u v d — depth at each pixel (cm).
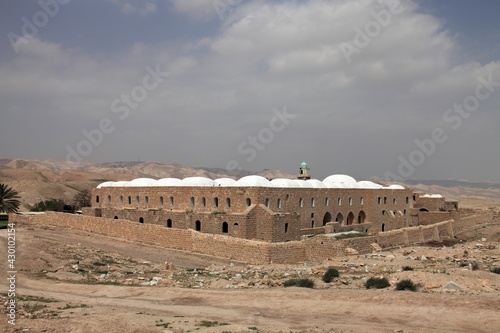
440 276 3134
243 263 4988
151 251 5678
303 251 5209
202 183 7369
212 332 2080
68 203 13138
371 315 2442
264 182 6769
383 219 8994
